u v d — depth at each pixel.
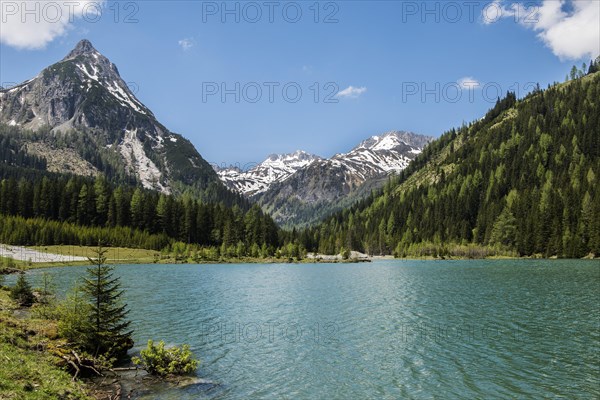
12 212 194.25
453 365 32.62
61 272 100.81
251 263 174.88
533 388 27.89
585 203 188.50
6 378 19.84
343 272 123.62
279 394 26.83
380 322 48.34
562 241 179.38
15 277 88.00
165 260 163.75
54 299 49.94
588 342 38.88
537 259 178.12
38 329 31.86
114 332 31.08
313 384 28.64
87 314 31.39
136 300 64.00
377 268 141.62
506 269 122.31
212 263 170.25
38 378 21.70
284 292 75.44
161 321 48.12
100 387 25.73
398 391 27.52
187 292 73.69
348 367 32.25
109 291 30.81
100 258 30.69
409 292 74.31
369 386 28.36
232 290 77.50
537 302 60.88
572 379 29.44
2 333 26.77
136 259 159.75
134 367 30.23
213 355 35.06
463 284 85.44
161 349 29.86
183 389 26.98
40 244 161.12
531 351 36.12
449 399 26.23
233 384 28.33
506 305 58.59
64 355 26.97
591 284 82.06
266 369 31.61
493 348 37.19
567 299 63.41
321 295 71.31
